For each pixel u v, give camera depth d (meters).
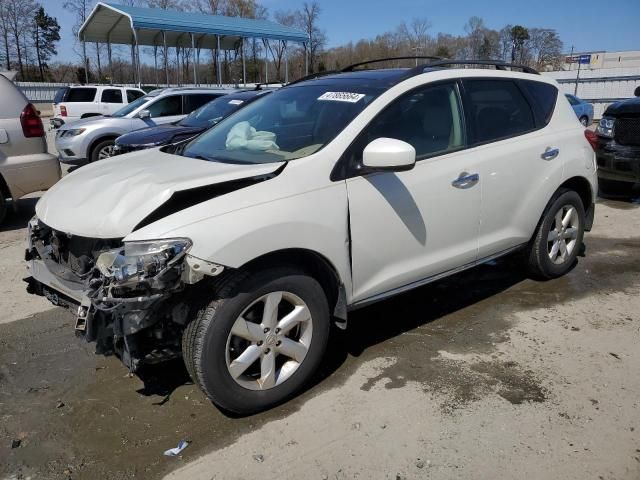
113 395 3.25
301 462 2.67
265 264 2.91
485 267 5.20
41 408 3.14
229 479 2.57
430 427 2.90
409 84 3.60
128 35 22.73
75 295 3.00
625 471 2.56
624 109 7.39
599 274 5.05
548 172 4.36
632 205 7.77
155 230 2.64
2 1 55.00
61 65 59.41
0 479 2.59
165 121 11.56
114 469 2.64
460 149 3.79
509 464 2.62
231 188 2.94
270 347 2.98
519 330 3.96
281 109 3.84
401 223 3.40
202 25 19.52
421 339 3.85
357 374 3.42
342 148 3.20
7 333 4.05
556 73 32.25
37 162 6.77
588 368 3.44
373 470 2.61
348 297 3.28
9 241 6.35
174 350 2.91
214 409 3.10
